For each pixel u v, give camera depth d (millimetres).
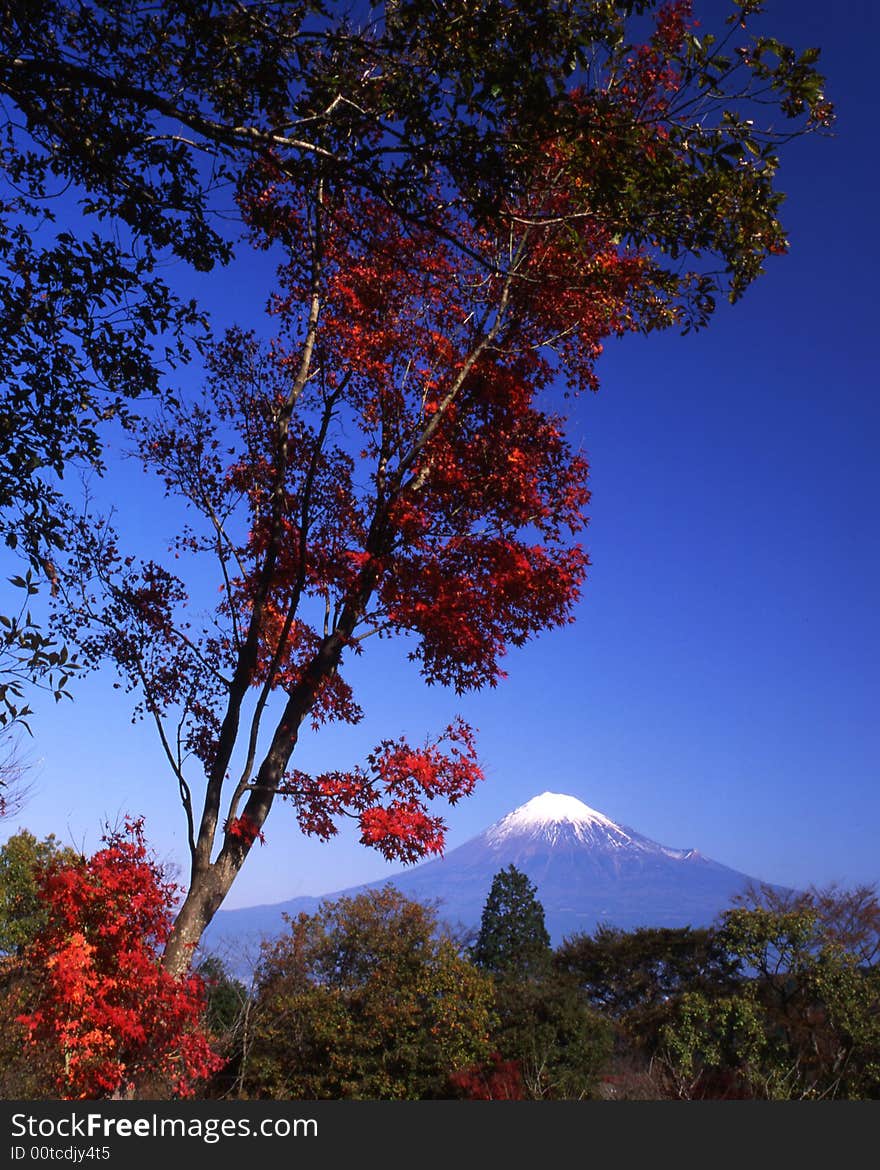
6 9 5277
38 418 6004
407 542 10492
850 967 20234
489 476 10656
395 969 18953
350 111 5707
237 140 5371
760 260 6305
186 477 10297
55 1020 7680
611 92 6113
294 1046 17922
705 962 33938
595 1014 22312
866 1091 18281
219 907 9078
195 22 5449
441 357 10820
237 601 10516
